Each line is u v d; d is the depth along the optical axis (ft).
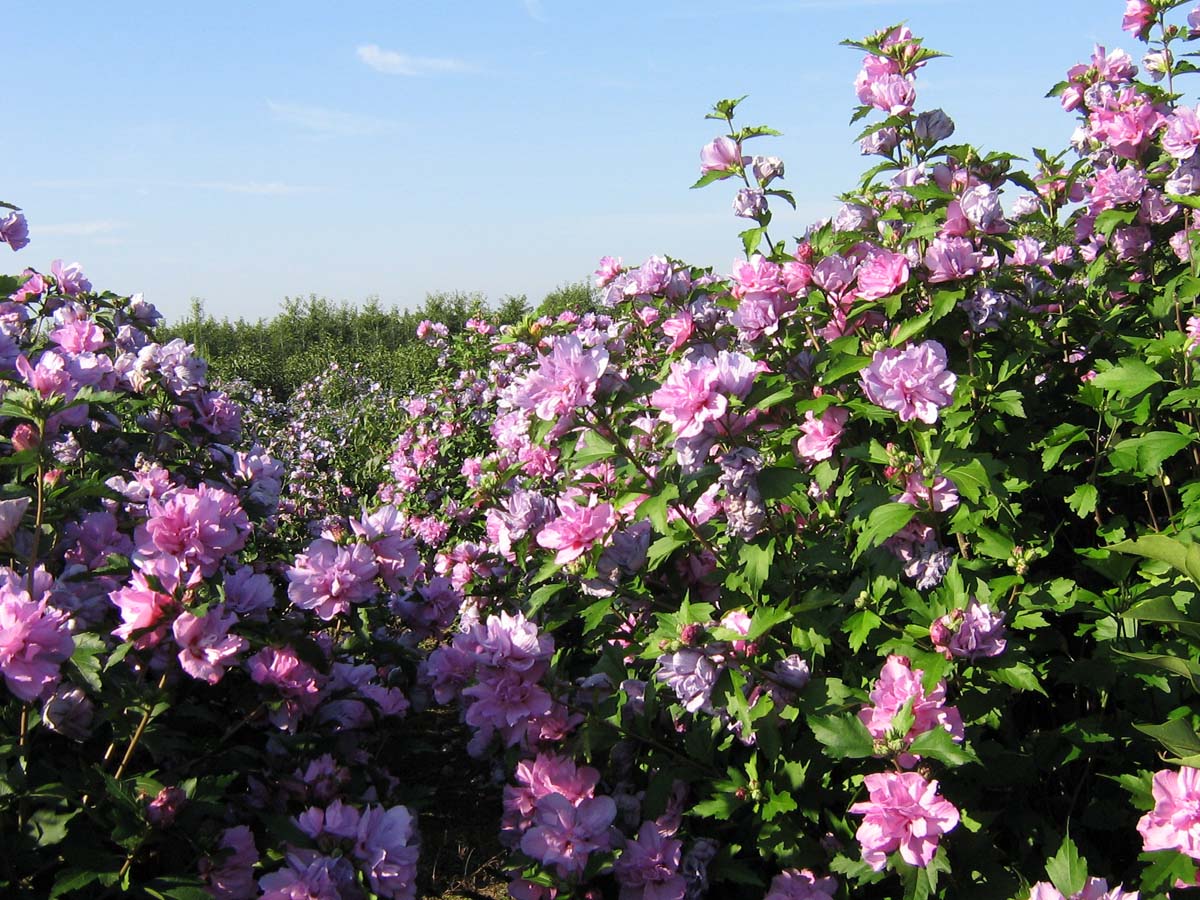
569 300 73.46
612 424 10.57
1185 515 10.78
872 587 10.02
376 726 13.21
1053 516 12.93
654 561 10.79
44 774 8.83
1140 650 9.44
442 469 28.32
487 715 10.27
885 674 8.53
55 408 9.53
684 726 10.71
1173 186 13.65
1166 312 13.26
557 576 13.41
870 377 9.25
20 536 9.80
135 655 9.30
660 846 9.75
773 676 9.09
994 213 11.57
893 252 11.96
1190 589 9.40
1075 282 15.15
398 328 116.57
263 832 10.73
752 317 11.80
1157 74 16.11
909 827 7.73
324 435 45.55
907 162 13.96
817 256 12.06
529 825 10.52
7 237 17.16
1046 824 9.46
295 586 10.61
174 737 9.77
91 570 10.71
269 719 11.16
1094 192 14.93
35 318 17.75
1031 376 13.24
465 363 32.86
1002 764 9.20
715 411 9.21
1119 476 11.99
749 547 9.64
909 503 9.45
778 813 9.48
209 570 9.20
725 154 13.14
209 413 15.16
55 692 9.02
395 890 9.18
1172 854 7.45
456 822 14.30
